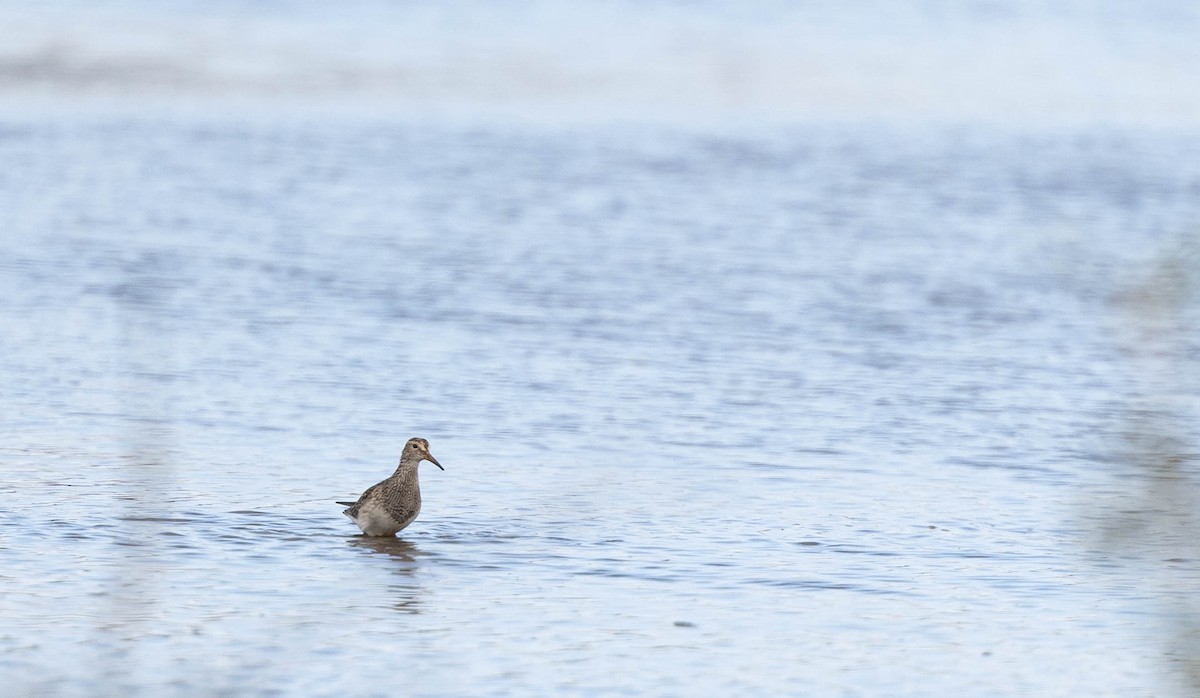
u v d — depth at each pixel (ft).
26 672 37.04
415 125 179.52
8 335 79.46
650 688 37.52
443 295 94.32
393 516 48.29
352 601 42.65
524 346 81.05
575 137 176.65
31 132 162.20
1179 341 32.14
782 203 139.23
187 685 36.50
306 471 56.85
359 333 82.89
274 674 37.42
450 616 41.96
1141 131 195.00
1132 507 33.09
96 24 221.46
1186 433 40.22
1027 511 53.16
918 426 66.18
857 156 170.81
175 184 136.98
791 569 46.78
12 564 45.09
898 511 53.26
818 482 57.06
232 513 51.03
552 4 264.72
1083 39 262.88
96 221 117.08
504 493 54.49
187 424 63.26
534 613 42.42
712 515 52.31
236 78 199.31
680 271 104.94
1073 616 42.63
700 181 150.92
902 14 276.21
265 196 132.87
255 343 79.56
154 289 92.73
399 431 63.36
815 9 274.36
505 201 135.13
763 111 200.75
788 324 88.89
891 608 43.45
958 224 129.70
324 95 193.77
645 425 65.31
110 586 43.32
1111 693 37.42
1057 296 98.17
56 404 65.98
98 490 53.11
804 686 37.86
